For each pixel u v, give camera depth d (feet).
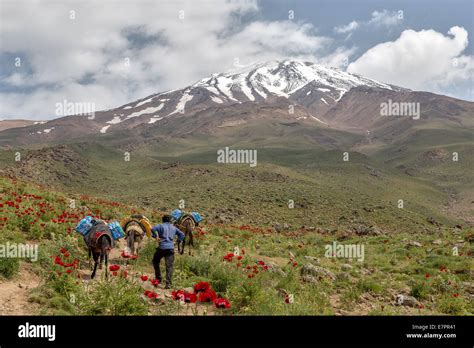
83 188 456.04
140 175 544.21
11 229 59.11
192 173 472.85
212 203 294.25
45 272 42.24
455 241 96.78
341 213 302.66
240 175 449.06
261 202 306.96
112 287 34.09
